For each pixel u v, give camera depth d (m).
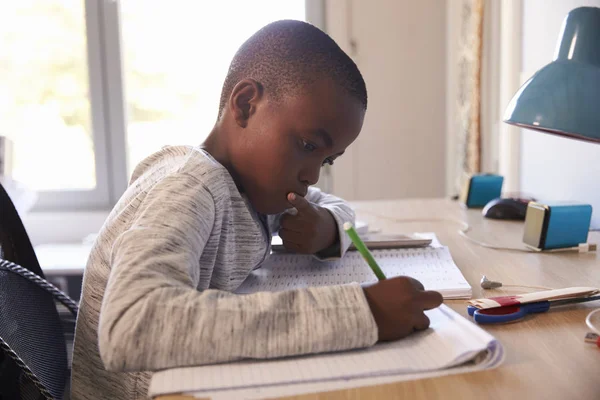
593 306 0.66
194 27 2.28
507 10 1.57
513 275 0.81
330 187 2.33
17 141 2.37
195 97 2.33
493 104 1.75
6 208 0.80
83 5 2.29
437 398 0.44
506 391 0.45
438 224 1.22
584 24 0.75
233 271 0.75
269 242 0.85
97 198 2.40
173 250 0.55
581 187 1.18
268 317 0.51
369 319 0.52
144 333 0.49
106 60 2.32
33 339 0.74
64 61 2.33
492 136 1.76
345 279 0.81
